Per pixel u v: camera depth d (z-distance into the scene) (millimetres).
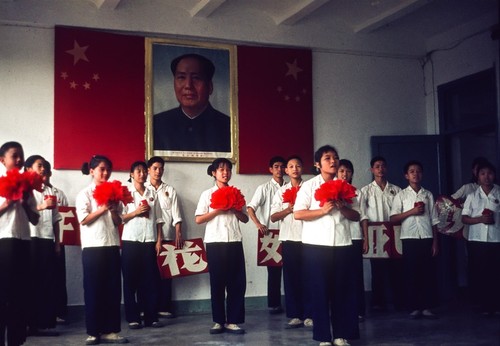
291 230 5426
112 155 6289
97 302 4664
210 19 6719
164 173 6520
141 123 6426
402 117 7594
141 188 5699
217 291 5141
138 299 5605
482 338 4785
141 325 5543
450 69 7359
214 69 6754
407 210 5918
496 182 6590
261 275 6809
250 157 6809
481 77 6926
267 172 6879
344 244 4281
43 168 5418
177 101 6598
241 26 6848
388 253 6293
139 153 6398
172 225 6164
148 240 5562
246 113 6844
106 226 4695
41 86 6145
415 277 5855
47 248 5262
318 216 4273
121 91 6371
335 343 4309
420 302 5828
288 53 7062
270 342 4715
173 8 6570
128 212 5566
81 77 6227
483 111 6953
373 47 7445
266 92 6938
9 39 6062
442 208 6449
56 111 6129
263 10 6918
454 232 6426
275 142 6926
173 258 5977
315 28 7180
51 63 6184
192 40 6688
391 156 7332
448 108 7461
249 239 6781
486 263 5867
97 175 4727
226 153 6738
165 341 4848
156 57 6531
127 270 5488
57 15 6164
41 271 5242
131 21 6410
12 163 4066
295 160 5512
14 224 3941
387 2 6699
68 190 6145
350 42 7340
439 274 7230
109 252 4695
